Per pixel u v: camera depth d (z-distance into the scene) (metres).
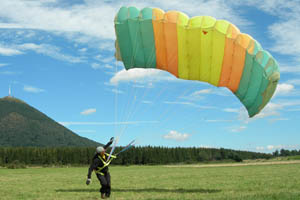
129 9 14.31
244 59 13.77
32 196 13.80
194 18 13.80
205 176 27.59
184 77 14.87
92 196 13.09
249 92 14.39
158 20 13.95
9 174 41.50
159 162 109.19
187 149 118.12
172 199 11.52
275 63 13.80
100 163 12.15
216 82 14.59
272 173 29.67
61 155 110.88
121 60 15.18
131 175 33.06
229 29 13.62
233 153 116.31
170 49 14.30
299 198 11.38
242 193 13.48
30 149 112.88
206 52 14.03
